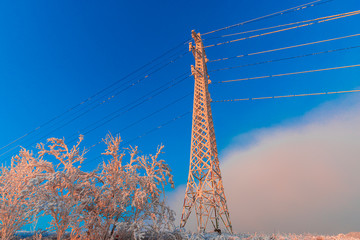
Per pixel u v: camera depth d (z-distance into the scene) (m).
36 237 10.20
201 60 27.59
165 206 11.69
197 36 29.05
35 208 9.09
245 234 15.88
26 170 11.27
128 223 10.96
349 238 13.34
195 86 26.22
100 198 11.15
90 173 11.40
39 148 11.34
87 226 10.45
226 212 19.67
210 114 24.88
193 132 23.75
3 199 10.31
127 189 11.73
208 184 20.45
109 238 10.88
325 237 13.82
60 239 9.49
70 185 10.35
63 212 9.53
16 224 10.22
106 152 11.96
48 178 9.96
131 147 12.76
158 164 12.76
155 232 10.88
